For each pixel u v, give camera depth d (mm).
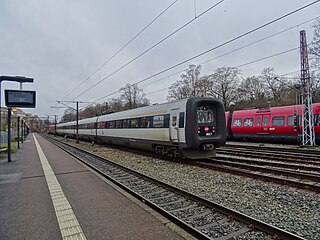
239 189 8094
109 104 71000
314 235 4668
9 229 5031
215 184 8867
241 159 14023
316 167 10719
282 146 23062
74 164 14188
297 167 11328
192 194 6988
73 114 85312
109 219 5488
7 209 6293
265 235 4664
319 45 29406
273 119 25469
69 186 8703
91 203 6676
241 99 58188
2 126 48062
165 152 15594
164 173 11242
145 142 17625
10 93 14195
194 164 12969
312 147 20766
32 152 22172
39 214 5883
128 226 5082
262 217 5660
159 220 5398
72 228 5031
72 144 34281
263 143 27516
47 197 7355
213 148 13969
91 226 5113
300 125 23141
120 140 22531
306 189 7758
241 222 5266
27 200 7082
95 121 31703
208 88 56438
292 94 58188
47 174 11102
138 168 12977
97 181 9484
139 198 7043
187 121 13281
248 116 28219
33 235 4734
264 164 12719
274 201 6781
